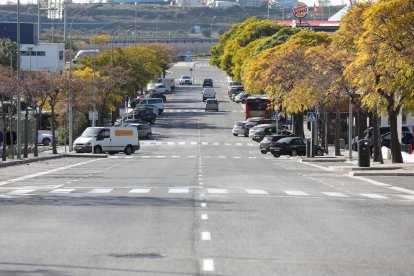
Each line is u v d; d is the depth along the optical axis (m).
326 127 128.25
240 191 55.53
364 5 94.62
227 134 177.50
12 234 31.73
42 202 45.75
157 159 111.06
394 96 85.00
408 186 64.50
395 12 73.19
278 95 142.75
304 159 108.38
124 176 72.31
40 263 24.97
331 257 26.61
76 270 23.73
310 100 120.38
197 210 41.62
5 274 23.09
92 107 152.75
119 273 23.27
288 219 38.09
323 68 108.38
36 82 113.44
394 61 74.31
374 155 95.56
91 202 45.84
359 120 105.50
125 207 42.91
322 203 47.50
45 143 150.62
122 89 179.12
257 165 96.81
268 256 26.56
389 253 27.70
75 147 125.75
